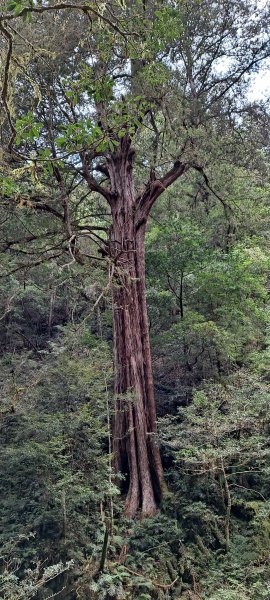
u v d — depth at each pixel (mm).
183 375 12094
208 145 10375
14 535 8562
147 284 12758
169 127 10180
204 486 9406
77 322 13477
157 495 9836
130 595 7766
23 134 4016
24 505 9031
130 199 11117
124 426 10195
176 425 10352
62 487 8516
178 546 8688
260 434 9266
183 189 14305
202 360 11680
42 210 9312
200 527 8891
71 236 8250
